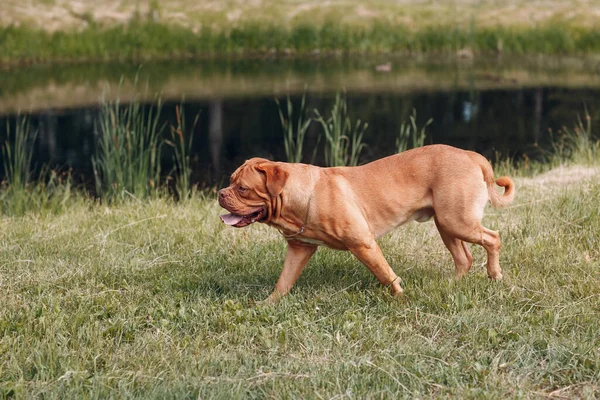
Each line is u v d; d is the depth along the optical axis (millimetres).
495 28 26766
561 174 10969
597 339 5336
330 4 30047
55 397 4676
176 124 17094
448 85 20625
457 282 6484
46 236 8430
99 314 6070
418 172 6258
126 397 4703
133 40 25938
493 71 22531
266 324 5863
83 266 7238
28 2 27859
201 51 26391
